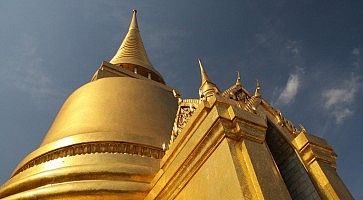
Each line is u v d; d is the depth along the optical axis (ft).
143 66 74.69
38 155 39.78
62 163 36.99
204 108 28.60
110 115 44.14
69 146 38.42
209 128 27.40
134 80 51.93
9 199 36.09
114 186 33.53
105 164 35.68
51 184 35.50
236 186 23.58
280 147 35.37
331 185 30.09
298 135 34.60
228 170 24.84
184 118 33.17
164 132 43.50
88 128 42.14
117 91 48.75
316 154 32.73
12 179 39.96
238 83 37.24
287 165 34.04
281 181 24.93
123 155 37.09
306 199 31.19
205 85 32.73
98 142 38.09
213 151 26.99
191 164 28.37
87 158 36.73
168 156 31.53
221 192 24.58
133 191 33.37
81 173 35.01
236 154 25.55
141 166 36.09
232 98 34.91
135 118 44.06
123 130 41.57
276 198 23.20
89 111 45.50
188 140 29.50
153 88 51.31
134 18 94.22
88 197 33.40
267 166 25.21
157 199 30.66
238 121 26.99
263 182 23.72
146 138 39.70
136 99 47.57
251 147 26.04
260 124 27.73
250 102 36.01
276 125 36.40
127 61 74.43
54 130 46.39
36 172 37.73
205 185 26.37
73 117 45.62
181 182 28.94
